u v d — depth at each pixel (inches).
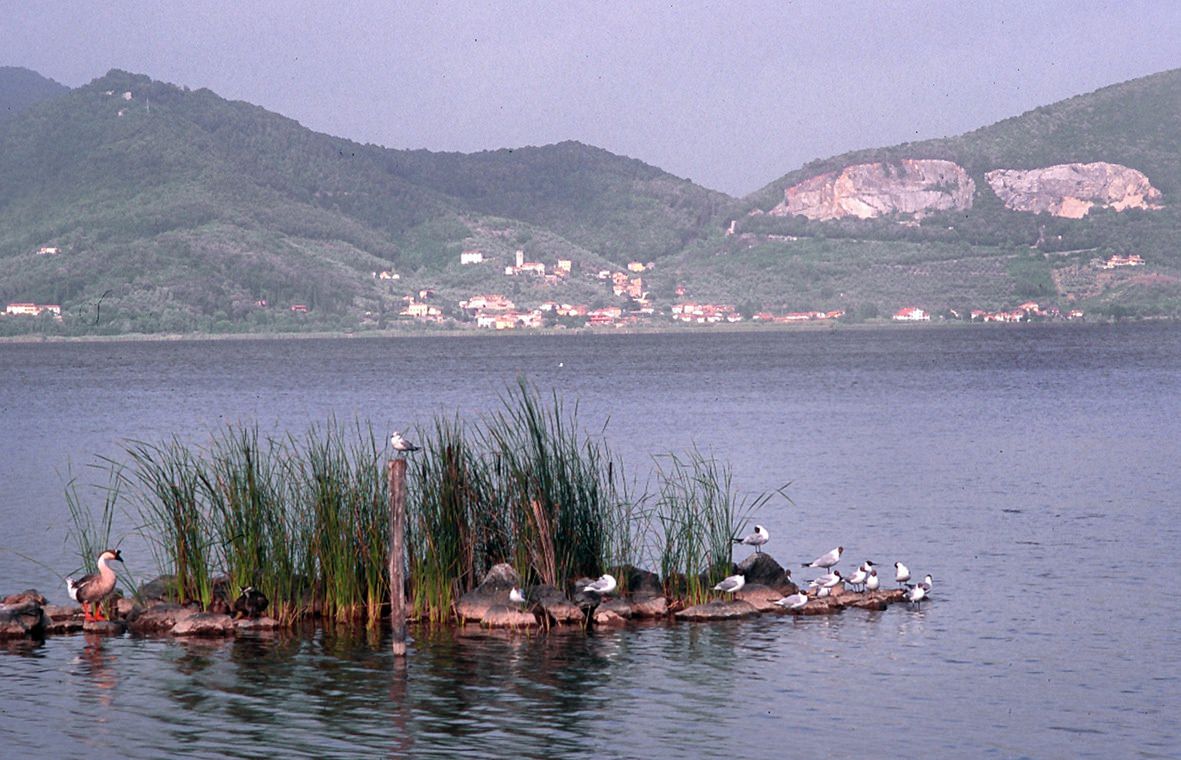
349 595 1139.9
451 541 1154.7
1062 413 3528.5
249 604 1120.2
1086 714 880.3
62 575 1312.7
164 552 1382.9
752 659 1016.9
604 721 866.1
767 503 1803.6
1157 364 6574.8
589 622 1141.1
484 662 1006.4
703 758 800.3
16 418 3572.8
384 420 3331.7
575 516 1199.6
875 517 1686.8
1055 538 1534.2
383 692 928.9
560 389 4945.9
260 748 815.1
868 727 855.1
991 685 944.3
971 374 5841.5
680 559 1257.4
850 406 3878.0
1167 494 1902.1
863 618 1157.1
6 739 827.4
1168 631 1091.3
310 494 1179.9
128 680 957.2
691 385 5206.7
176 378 6200.8
